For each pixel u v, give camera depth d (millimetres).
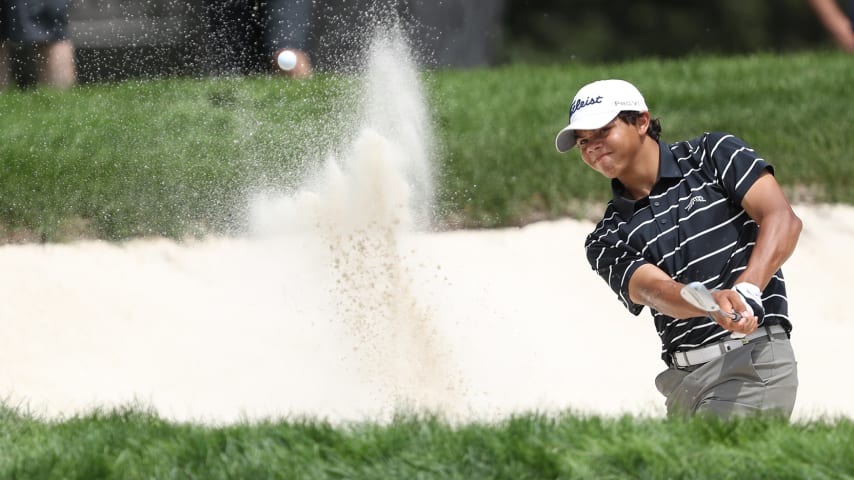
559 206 29906
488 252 28344
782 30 103625
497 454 13789
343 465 13750
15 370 23594
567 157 31641
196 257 27297
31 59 41719
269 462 13836
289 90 35656
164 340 24844
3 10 41281
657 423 14898
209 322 25500
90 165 29391
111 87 36750
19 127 31359
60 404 22500
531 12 98750
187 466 13797
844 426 15297
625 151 16156
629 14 100438
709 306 14258
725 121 34312
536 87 38906
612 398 24500
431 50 62844
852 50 47219
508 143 32250
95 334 24828
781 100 36531
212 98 34906
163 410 22453
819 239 29609
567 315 26828
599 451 13828
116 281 26266
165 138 31078
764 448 14109
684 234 16031
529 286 27469
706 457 13773
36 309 25125
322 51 43188
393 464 13789
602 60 99000
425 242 28234
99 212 27859
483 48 66875
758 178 15664
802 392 24797
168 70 44312
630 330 26938
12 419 16844
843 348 26469
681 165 16312
